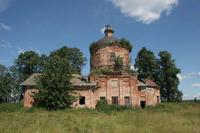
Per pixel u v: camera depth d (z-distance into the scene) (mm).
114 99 48812
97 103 46875
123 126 19266
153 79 71688
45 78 43469
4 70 71812
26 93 46094
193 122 22641
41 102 43719
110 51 54062
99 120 24000
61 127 19422
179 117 27422
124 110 42969
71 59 71562
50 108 42375
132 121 22688
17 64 71812
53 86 42375
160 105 48906
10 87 70750
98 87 48719
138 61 73312
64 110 41125
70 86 43906
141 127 18656
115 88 49250
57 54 70812
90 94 47531
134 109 44125
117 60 51594
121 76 49781
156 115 29297
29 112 38844
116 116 29188
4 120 25453
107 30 56969
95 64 54750
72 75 46500
